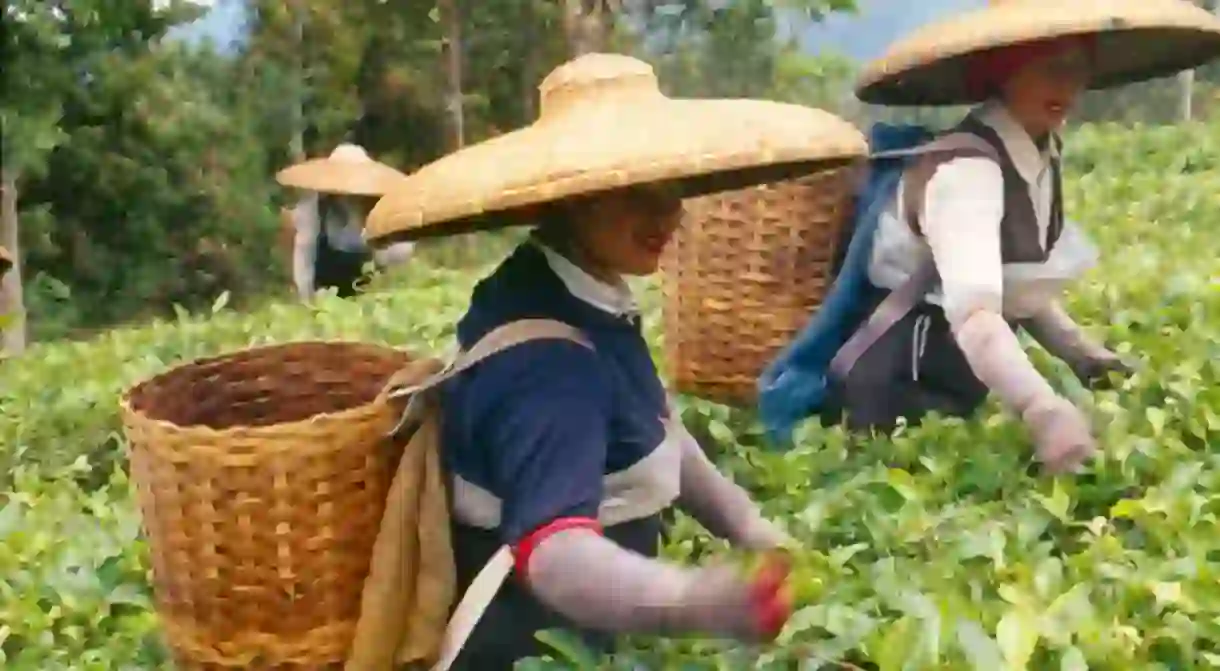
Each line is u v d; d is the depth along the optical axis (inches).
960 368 139.7
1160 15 118.3
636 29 576.7
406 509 93.4
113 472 169.6
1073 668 86.0
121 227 717.3
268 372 116.2
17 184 675.4
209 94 770.8
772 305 153.7
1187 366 145.1
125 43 682.2
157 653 114.0
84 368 231.1
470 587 91.0
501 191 79.6
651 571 83.9
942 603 91.9
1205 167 383.6
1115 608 96.7
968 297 124.6
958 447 133.1
